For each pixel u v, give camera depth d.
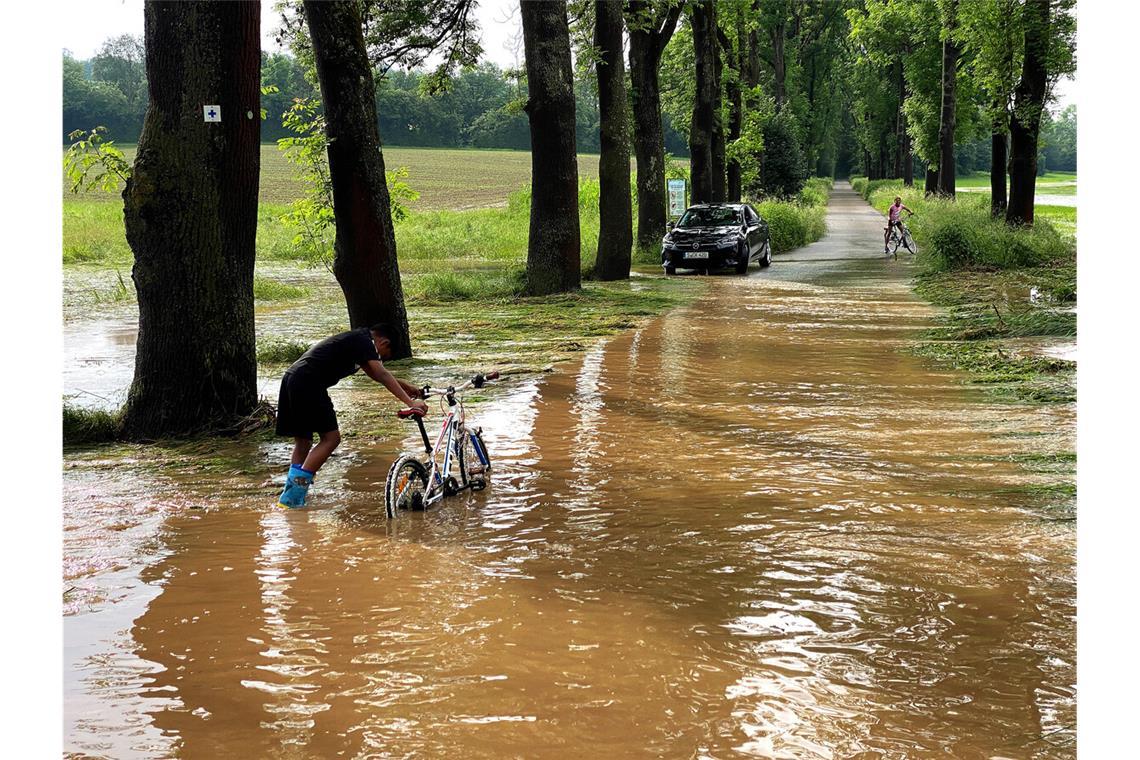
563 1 21.12
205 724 3.85
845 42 85.31
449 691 4.09
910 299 20.91
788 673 4.22
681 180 32.53
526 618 4.84
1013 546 5.78
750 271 28.84
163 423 9.66
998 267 24.92
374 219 13.19
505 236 39.59
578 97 143.75
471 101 159.50
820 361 13.02
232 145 9.77
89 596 5.23
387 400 11.09
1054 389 10.52
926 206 44.81
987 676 4.18
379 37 24.06
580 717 3.86
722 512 6.55
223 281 9.79
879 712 3.88
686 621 4.78
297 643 4.59
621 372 12.38
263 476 8.03
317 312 19.75
